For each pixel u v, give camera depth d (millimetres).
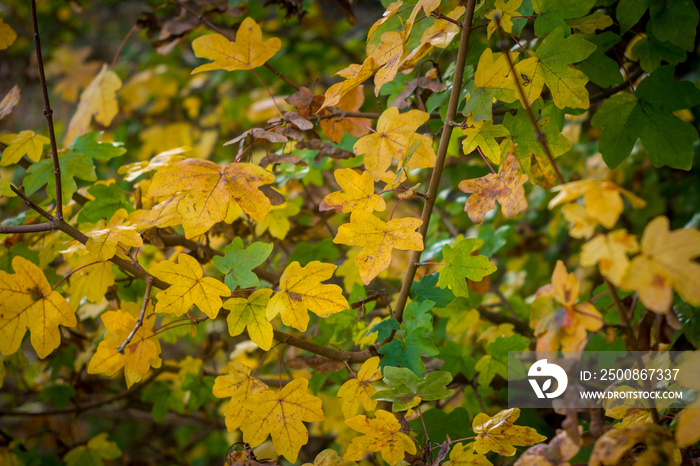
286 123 1236
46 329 1042
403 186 1162
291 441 1059
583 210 694
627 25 1193
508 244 2547
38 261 1404
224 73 3094
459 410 1234
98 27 4137
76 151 1305
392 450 1004
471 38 1413
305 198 1758
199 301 1010
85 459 1938
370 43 1244
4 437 1977
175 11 1915
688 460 924
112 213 1280
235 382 1086
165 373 1956
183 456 2793
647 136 1184
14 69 3631
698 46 2086
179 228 1678
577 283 769
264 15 2703
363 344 1327
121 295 1646
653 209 2465
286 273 1026
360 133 1398
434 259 1736
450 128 1062
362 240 1010
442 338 2209
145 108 3742
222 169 1080
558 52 1061
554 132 1109
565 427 767
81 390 2055
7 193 1170
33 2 950
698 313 1235
